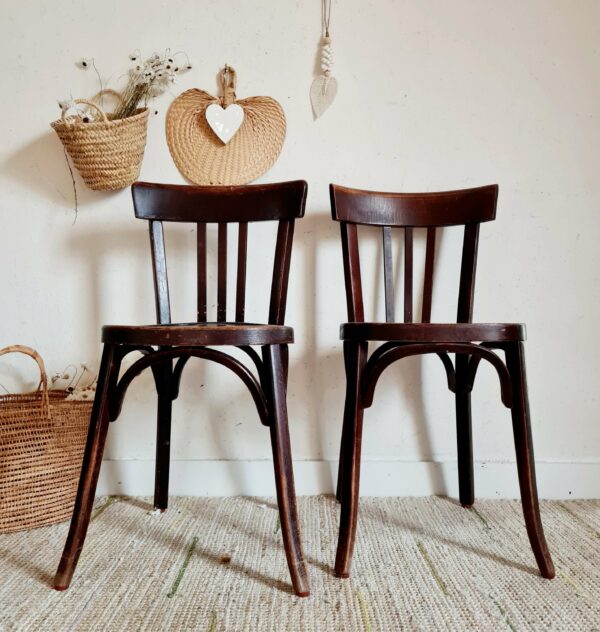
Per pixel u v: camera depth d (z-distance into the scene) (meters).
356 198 1.34
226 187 1.36
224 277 1.38
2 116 1.52
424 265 1.51
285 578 1.02
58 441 1.29
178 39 1.51
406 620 0.89
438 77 1.52
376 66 1.52
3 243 1.52
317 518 1.31
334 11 1.51
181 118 1.51
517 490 1.49
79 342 1.53
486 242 1.52
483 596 0.96
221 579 1.02
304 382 1.52
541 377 1.52
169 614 0.90
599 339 1.52
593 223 1.51
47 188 1.52
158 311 1.33
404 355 1.05
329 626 0.87
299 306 1.53
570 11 1.51
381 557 1.11
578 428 1.52
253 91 1.52
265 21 1.51
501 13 1.52
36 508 1.26
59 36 1.51
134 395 1.52
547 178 1.51
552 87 1.51
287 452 1.01
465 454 1.41
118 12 1.51
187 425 1.53
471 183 1.52
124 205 1.53
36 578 1.02
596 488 1.49
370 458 1.53
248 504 1.43
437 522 1.30
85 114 1.41
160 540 1.19
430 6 1.51
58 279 1.53
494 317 1.52
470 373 1.35
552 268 1.52
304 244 1.52
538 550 1.04
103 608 0.92
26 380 1.53
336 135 1.52
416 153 1.52
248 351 1.11
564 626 0.87
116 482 1.50
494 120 1.52
